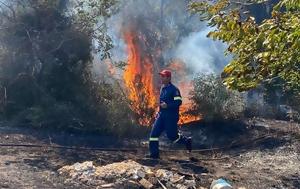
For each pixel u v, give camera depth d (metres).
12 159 7.83
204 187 7.00
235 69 4.19
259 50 3.97
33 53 11.80
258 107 14.44
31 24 11.88
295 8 3.68
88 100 11.42
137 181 6.83
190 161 8.74
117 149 9.47
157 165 8.09
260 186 7.37
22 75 11.55
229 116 12.02
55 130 10.55
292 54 3.79
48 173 7.14
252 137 11.11
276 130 11.64
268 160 9.38
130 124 10.88
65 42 11.85
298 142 10.55
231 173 8.01
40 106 11.06
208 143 11.16
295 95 13.26
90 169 7.05
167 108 8.68
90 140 10.09
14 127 10.58
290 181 7.82
